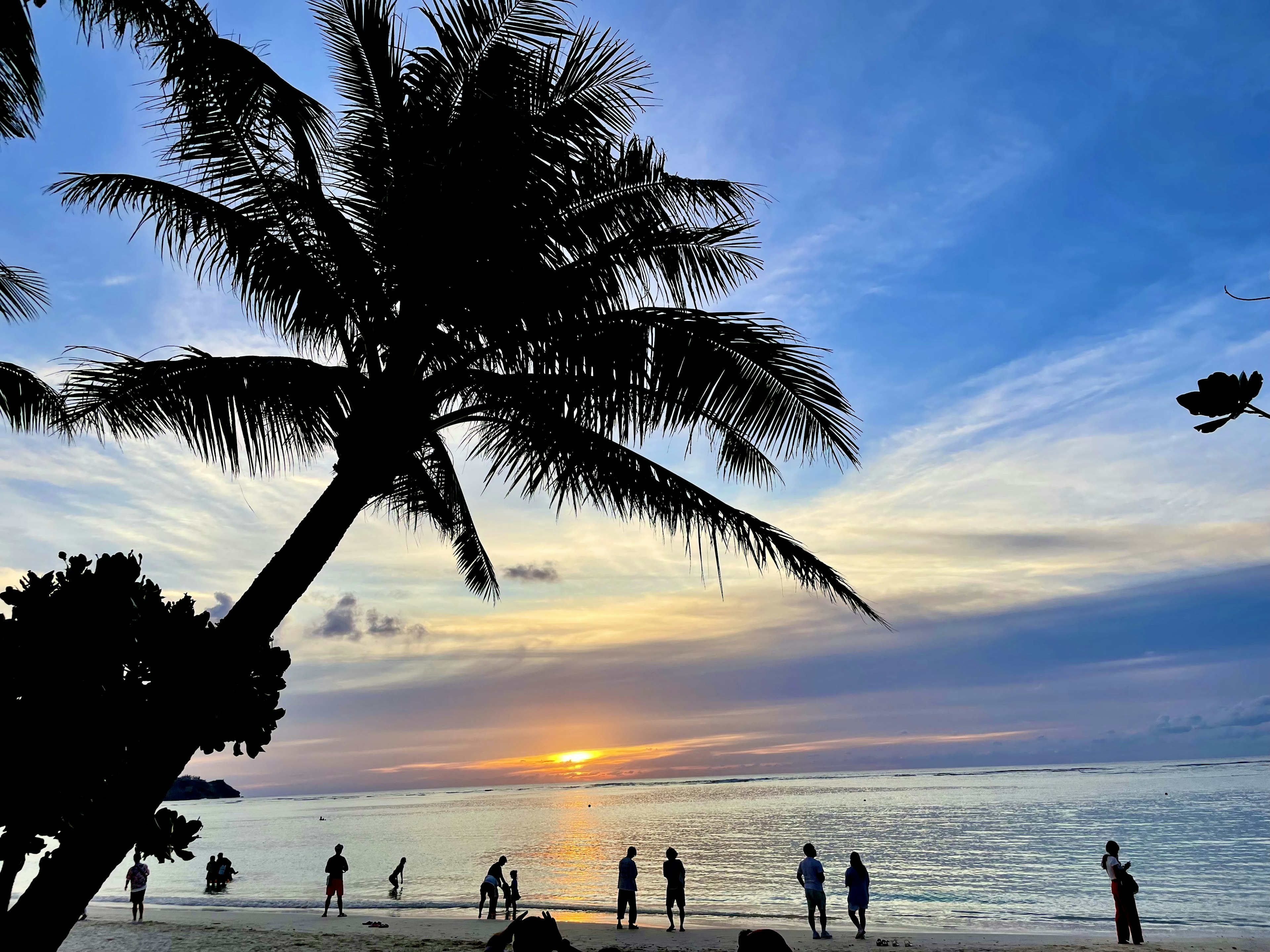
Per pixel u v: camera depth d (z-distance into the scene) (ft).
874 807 307.99
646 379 21.40
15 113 22.18
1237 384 5.26
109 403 18.01
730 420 21.74
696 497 20.12
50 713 18.62
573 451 21.07
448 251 20.03
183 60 17.93
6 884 18.85
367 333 21.30
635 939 52.26
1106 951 45.91
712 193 23.56
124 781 15.39
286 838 273.33
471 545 31.48
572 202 22.04
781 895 90.84
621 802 536.42
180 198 21.52
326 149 20.76
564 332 21.43
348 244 21.31
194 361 18.57
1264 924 62.64
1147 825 170.50
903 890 91.97
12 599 19.44
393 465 19.34
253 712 21.63
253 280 22.15
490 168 19.80
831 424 20.76
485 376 20.80
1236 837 137.18
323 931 60.70
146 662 20.01
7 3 20.11
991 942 50.49
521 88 20.45
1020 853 128.06
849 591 19.83
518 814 448.24
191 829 20.84
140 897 68.80
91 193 21.36
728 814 298.35
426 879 122.21
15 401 30.30
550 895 95.20
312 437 20.98
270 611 17.08
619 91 22.15
